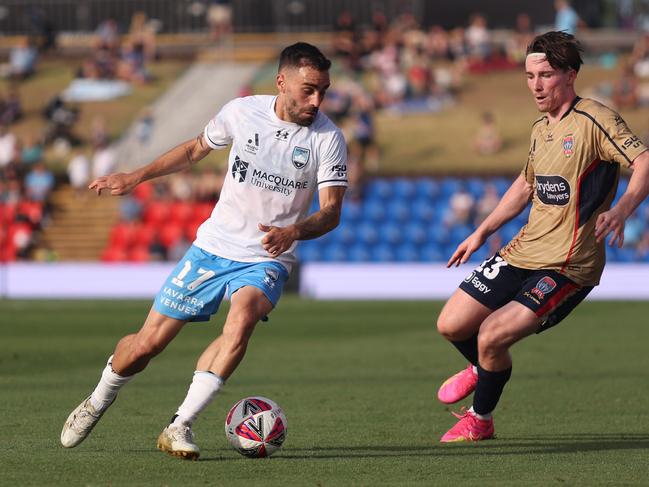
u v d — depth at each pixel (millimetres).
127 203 98812
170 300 21500
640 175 21484
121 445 23344
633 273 84625
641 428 26328
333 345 50281
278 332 57031
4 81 133625
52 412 28688
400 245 99438
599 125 22281
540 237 23250
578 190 22688
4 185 103562
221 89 129500
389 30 135125
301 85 21047
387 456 22062
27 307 74750
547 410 29766
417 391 34062
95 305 76562
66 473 19875
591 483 18984
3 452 22312
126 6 142375
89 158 114938
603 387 34969
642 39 133000
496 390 23844
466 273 87438
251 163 21531
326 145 21594
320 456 22047
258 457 21750
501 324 22938
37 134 119688
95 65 131625
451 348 48656
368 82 128125
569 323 61812
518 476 19750
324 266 88125
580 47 22719
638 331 56938
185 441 20875
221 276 21625
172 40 140750
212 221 21938
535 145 23344
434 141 116438
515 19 141375
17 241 99500
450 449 23016
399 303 79250
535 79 22734
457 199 98625
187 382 35969
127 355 21562
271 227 20625
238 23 141250
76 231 103375
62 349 47562
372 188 102062
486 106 124375
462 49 132500
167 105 126562
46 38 138875
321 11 140500
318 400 31812
